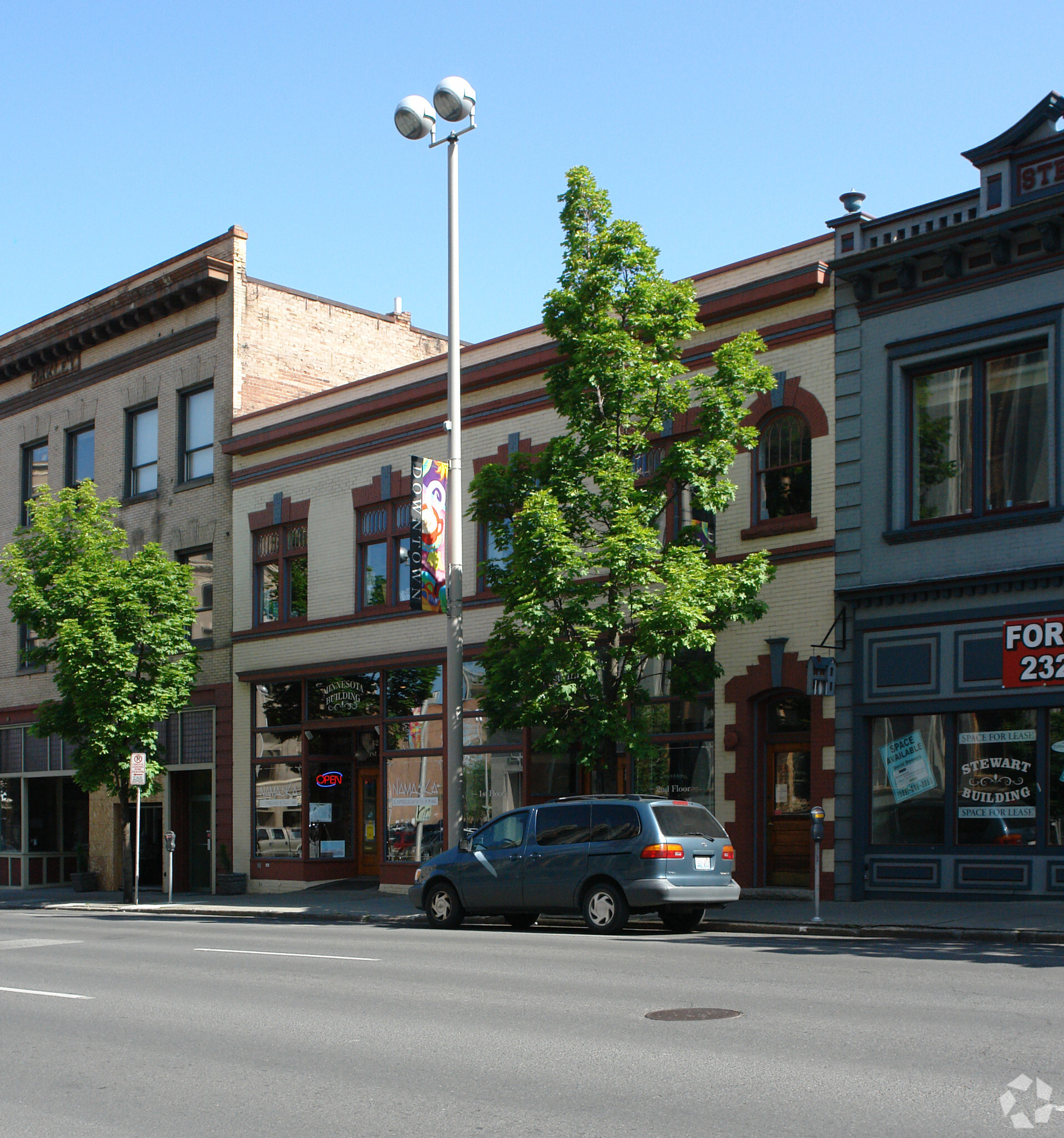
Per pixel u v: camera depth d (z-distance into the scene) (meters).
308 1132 6.95
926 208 20.41
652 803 17.31
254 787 31.03
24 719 37.81
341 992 11.89
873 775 20.50
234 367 32.69
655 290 19.86
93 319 35.91
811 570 21.34
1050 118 19.27
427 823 27.09
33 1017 11.10
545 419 25.67
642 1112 7.01
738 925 17.59
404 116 21.95
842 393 21.25
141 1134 7.08
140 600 29.00
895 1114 6.73
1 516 39.44
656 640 18.66
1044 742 18.69
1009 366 19.69
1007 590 19.17
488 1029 9.66
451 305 22.23
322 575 29.77
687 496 23.09
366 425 29.17
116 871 34.62
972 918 16.80
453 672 21.52
